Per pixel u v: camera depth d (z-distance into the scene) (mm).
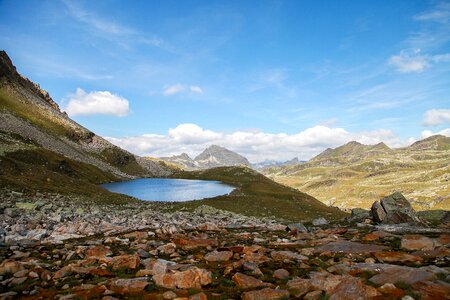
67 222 33688
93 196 73188
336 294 11898
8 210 36969
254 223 41594
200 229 32406
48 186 69875
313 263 17328
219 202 79750
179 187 177125
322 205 132375
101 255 19234
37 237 24688
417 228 28531
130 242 23891
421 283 12750
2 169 71062
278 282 14266
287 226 32031
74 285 13828
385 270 14734
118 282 13703
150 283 13906
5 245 22062
